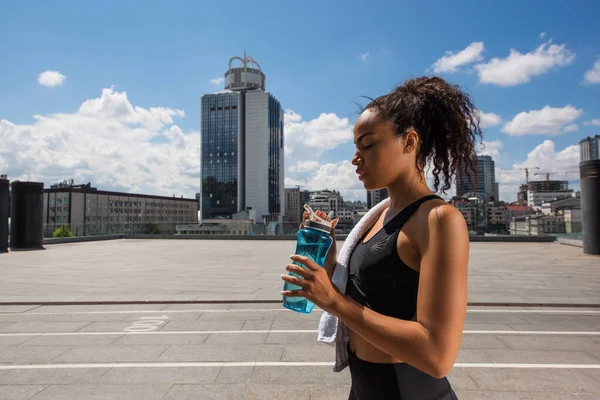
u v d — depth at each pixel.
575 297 8.10
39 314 6.96
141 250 19.84
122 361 4.66
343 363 1.39
